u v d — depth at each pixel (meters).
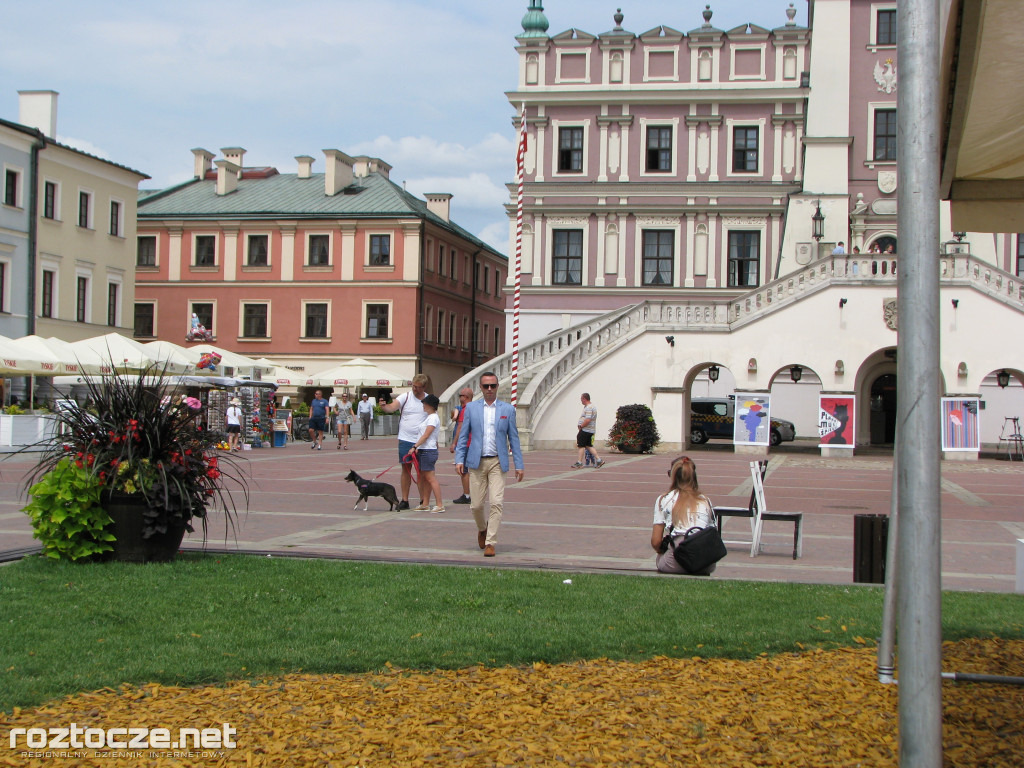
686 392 37.34
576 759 4.69
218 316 59.91
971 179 7.73
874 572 9.70
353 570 9.66
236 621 7.41
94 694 5.67
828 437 35.56
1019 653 6.79
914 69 3.78
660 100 45.44
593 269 45.94
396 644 6.80
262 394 36.66
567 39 46.22
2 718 5.26
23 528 12.73
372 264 58.25
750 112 45.12
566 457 32.19
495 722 5.20
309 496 17.86
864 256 35.47
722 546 9.79
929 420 3.73
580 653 6.63
